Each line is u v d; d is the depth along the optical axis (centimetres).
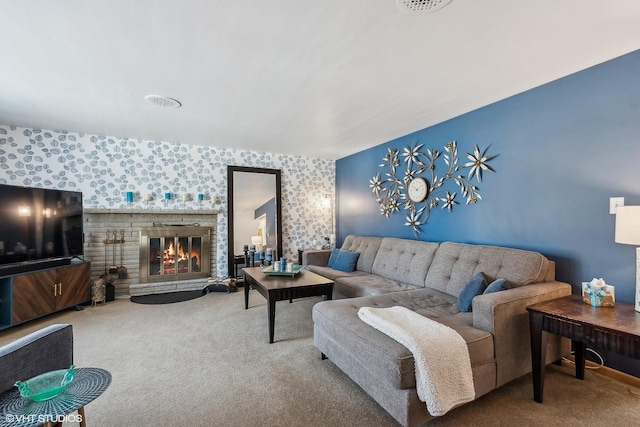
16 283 288
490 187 285
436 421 158
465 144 308
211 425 156
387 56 200
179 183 433
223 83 238
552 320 168
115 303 374
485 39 181
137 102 276
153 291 414
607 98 208
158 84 240
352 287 311
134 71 219
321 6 152
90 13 155
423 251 318
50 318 318
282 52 195
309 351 241
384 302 239
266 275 315
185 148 436
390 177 414
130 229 411
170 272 432
